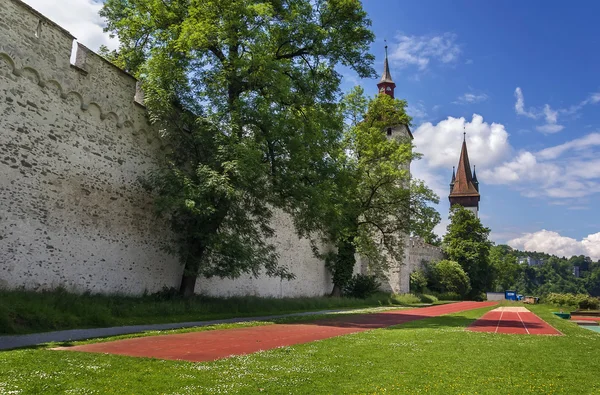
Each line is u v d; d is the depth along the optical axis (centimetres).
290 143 2047
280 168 2055
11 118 1361
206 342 1056
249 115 1925
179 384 607
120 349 895
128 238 1855
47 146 1490
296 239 3594
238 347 992
